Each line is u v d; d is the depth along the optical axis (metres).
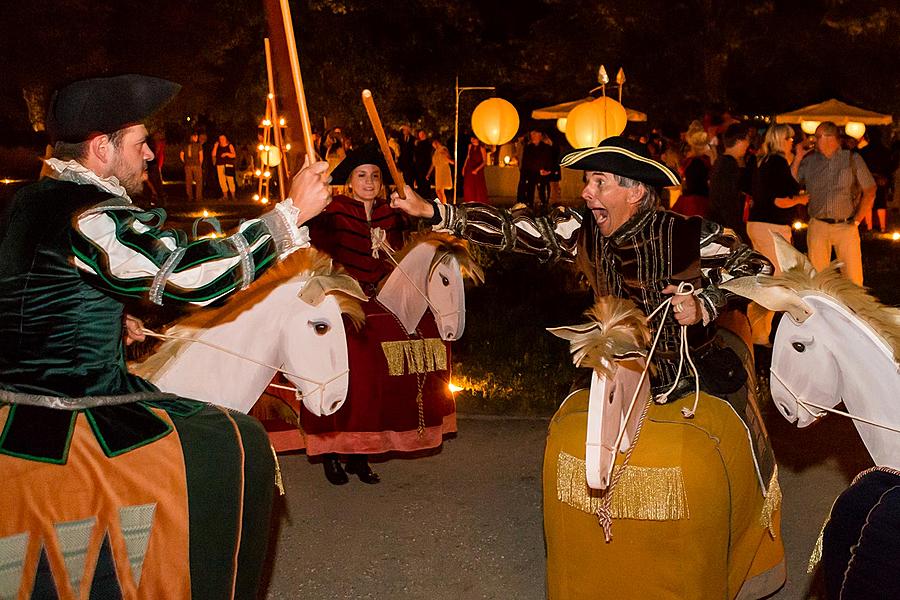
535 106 35.12
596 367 3.43
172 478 3.15
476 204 4.24
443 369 6.21
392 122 31.34
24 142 31.75
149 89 3.16
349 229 6.03
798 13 29.41
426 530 5.78
